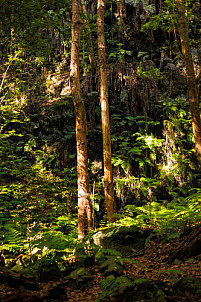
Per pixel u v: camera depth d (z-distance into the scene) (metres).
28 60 12.12
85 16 10.35
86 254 4.07
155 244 4.86
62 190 7.68
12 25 8.64
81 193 5.85
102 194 8.67
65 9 10.16
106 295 2.59
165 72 10.73
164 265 3.60
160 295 2.31
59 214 7.31
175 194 7.10
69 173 9.25
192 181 8.89
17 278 3.02
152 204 5.36
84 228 5.67
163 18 11.07
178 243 4.50
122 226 5.32
